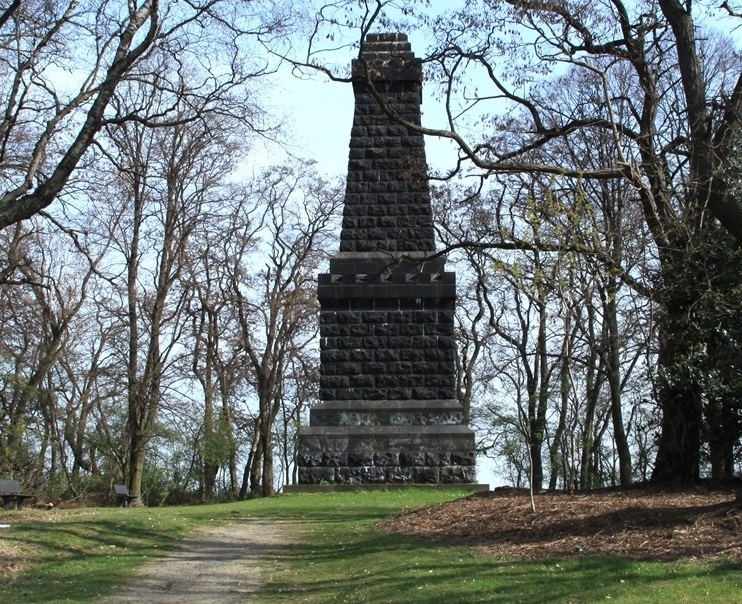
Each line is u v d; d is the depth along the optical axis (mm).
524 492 21703
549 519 16750
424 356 33562
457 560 14070
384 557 15266
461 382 49812
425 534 17359
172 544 18406
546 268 23047
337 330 33750
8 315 41406
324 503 27406
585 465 38500
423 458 32531
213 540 19203
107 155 22578
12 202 15695
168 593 13688
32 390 35875
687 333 20422
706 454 22891
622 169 18781
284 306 46688
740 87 16906
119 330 41781
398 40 34781
